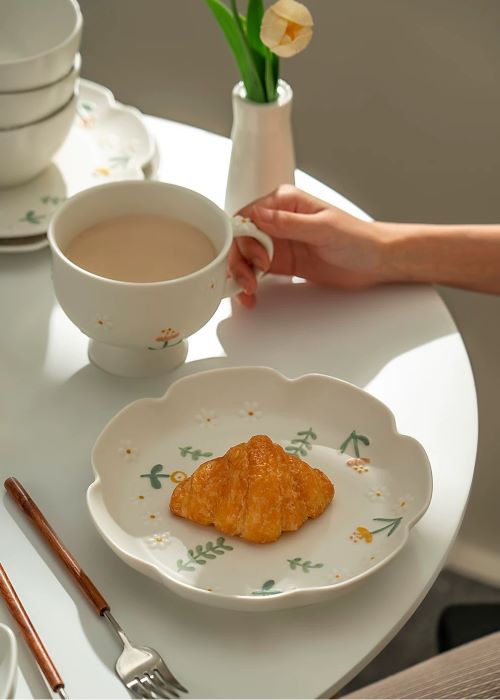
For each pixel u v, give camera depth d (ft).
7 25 4.23
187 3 6.28
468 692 2.92
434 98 6.13
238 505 3.32
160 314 3.58
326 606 3.23
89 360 3.77
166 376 3.75
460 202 6.39
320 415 3.60
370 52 6.13
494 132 6.08
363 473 3.49
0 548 3.31
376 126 6.33
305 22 3.74
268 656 3.14
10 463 3.49
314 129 6.45
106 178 4.20
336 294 4.02
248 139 4.06
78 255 3.69
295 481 3.36
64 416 3.62
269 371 3.62
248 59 3.94
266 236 3.84
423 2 5.93
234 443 3.56
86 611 3.20
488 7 5.85
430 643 5.46
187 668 3.12
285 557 3.30
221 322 3.91
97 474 3.34
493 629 4.50
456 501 3.46
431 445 3.59
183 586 3.13
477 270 4.08
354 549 3.32
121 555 3.21
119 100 6.74
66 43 3.93
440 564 3.33
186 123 6.70
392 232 4.06
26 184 4.16
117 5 6.40
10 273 3.99
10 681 2.85
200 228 3.80
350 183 6.57
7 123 3.94
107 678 3.09
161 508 3.40
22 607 3.15
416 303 4.00
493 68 5.94
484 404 6.01
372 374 3.77
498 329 6.07
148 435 3.53
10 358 3.75
